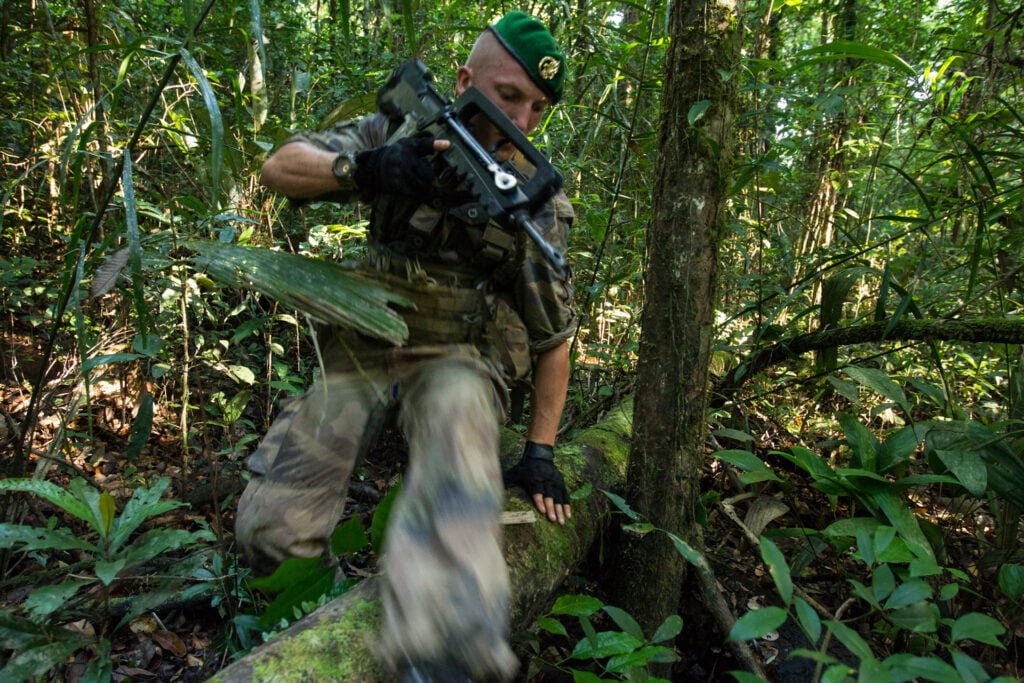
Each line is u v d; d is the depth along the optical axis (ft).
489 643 3.63
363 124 5.47
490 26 5.48
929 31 12.92
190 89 9.09
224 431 9.09
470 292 5.49
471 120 5.44
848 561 7.97
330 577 4.67
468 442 4.52
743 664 6.28
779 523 8.78
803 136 14.02
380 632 4.21
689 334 6.23
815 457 6.59
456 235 5.34
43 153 9.94
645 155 9.33
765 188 11.85
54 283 8.73
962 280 10.39
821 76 13.84
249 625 5.21
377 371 5.51
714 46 5.82
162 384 9.81
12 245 10.03
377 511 4.83
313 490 5.32
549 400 6.27
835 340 8.41
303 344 10.43
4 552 6.35
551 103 5.66
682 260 6.14
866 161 14.52
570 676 6.39
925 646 6.31
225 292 10.62
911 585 4.11
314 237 9.09
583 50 10.39
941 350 10.92
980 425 7.02
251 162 8.59
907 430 7.02
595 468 7.38
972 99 10.75
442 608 3.61
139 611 4.96
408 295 5.43
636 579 6.62
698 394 6.37
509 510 5.90
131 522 4.71
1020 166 8.07
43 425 8.78
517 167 5.60
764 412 11.13
